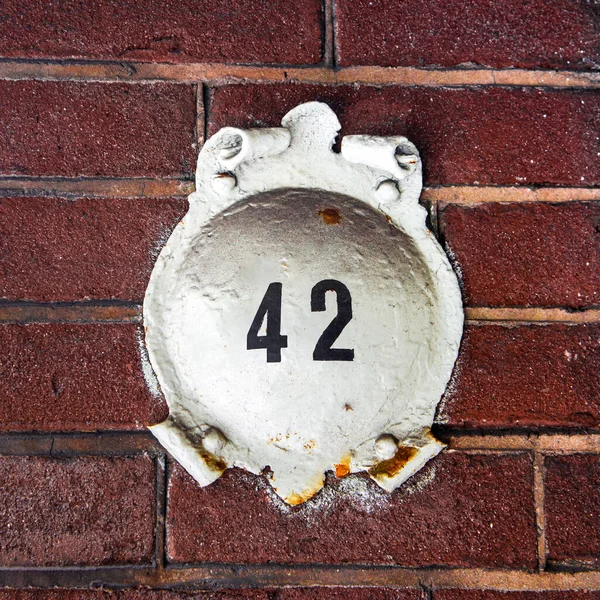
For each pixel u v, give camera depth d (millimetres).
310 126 693
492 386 698
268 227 681
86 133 703
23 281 700
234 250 680
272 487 692
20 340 699
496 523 694
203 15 706
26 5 706
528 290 703
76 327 700
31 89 704
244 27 707
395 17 709
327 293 666
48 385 698
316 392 667
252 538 692
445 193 706
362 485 694
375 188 697
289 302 665
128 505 695
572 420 698
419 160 689
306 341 662
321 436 676
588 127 709
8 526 694
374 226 689
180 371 688
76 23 705
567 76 711
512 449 697
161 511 694
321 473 683
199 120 705
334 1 708
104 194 703
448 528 693
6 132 703
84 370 698
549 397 699
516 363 699
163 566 693
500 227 705
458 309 696
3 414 697
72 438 697
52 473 696
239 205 694
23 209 702
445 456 696
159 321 693
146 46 705
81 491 695
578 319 702
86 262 702
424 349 688
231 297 671
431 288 695
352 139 683
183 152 704
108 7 706
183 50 705
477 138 708
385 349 674
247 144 674
